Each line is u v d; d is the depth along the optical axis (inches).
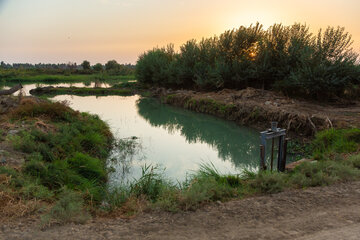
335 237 133.5
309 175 236.8
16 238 135.5
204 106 843.4
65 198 176.6
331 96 703.1
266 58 833.5
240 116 678.5
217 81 978.7
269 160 402.0
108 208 188.5
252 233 142.3
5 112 449.1
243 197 202.1
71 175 244.8
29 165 232.1
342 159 272.4
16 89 549.3
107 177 305.7
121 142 468.4
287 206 178.1
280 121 556.4
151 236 141.9
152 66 1493.6
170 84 1422.2
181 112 880.3
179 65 1286.9
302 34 796.6
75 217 160.7
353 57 650.2
